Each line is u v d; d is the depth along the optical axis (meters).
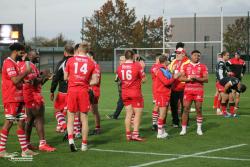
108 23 62.16
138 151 11.26
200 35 65.50
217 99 19.77
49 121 16.72
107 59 61.41
